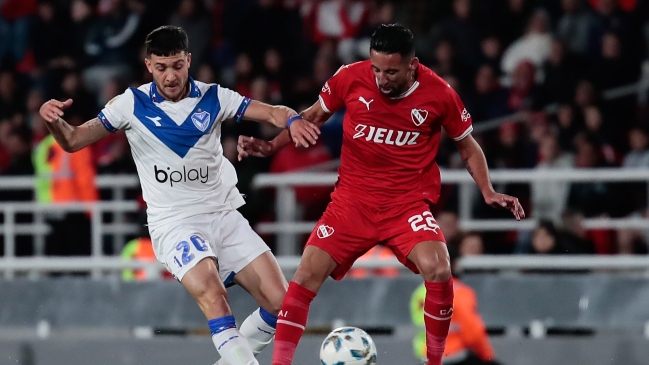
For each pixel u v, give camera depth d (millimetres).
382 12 45469
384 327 34969
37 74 45688
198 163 21359
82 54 47031
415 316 33719
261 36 45719
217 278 20781
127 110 21078
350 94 21594
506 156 39031
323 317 35031
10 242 37312
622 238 36906
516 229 36906
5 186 38219
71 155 38188
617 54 41750
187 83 21359
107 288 36094
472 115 41406
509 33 44188
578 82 40812
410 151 21594
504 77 43469
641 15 42781
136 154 21531
